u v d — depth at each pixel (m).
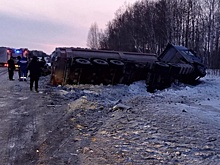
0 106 10.73
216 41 49.22
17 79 23.84
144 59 19.64
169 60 22.84
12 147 6.00
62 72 17.83
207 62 49.19
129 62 18.55
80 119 8.57
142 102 11.66
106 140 6.46
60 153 5.66
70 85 18.19
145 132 6.92
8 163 5.14
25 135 6.87
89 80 18.33
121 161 5.23
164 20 57.03
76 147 6.01
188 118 8.22
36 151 5.77
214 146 5.89
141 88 18.27
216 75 33.22
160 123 7.69
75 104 10.95
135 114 8.87
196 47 52.47
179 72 19.83
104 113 9.47
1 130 7.27
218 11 50.53
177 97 14.68
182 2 56.75
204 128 7.18
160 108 9.79
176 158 5.31
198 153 5.51
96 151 5.76
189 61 21.58
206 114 9.30
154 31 57.81
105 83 18.62
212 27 50.34
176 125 7.46
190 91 17.47
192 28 54.59
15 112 9.65
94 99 12.73
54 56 18.17
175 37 54.22
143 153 5.60
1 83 19.86
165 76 19.03
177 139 6.36
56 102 11.93
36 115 9.20
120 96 15.59
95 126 7.74
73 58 17.48
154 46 56.53
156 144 6.08
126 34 70.62
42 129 7.43
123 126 7.56
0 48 43.84
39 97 13.34
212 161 5.10
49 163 5.14
